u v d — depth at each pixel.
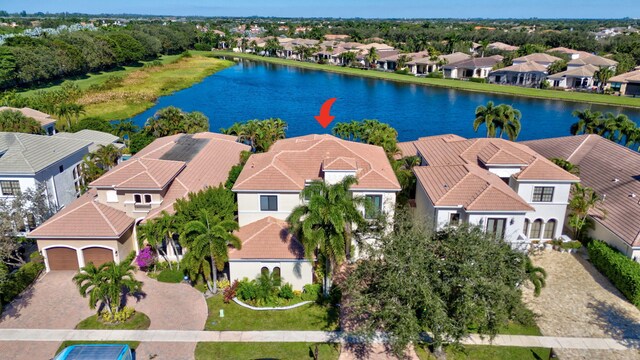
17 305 32.50
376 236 29.55
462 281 23.47
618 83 119.31
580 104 110.69
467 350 28.48
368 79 156.38
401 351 24.77
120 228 36.81
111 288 29.25
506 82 139.25
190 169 45.25
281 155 42.84
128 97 109.94
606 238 38.62
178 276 35.47
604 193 42.66
